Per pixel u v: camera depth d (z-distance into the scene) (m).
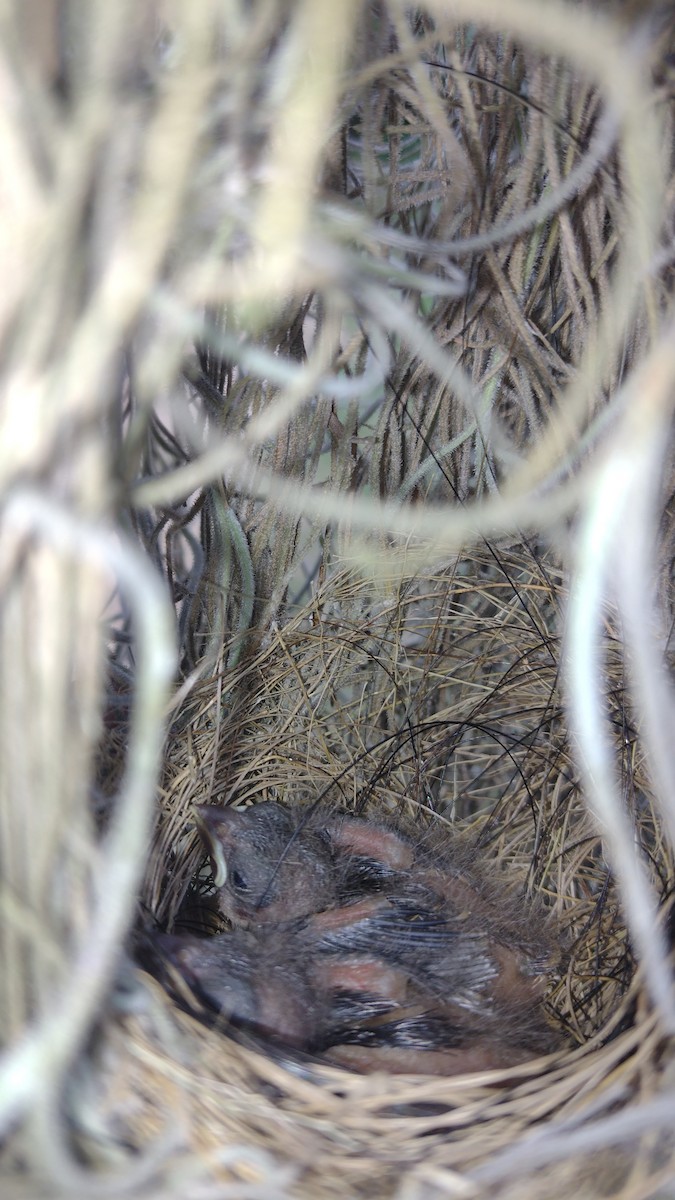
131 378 0.09
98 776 0.10
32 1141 0.07
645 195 0.08
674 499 0.12
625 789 0.13
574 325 0.13
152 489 0.08
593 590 0.07
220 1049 0.10
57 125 0.07
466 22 0.11
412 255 0.13
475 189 0.12
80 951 0.07
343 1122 0.09
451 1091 0.10
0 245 0.07
